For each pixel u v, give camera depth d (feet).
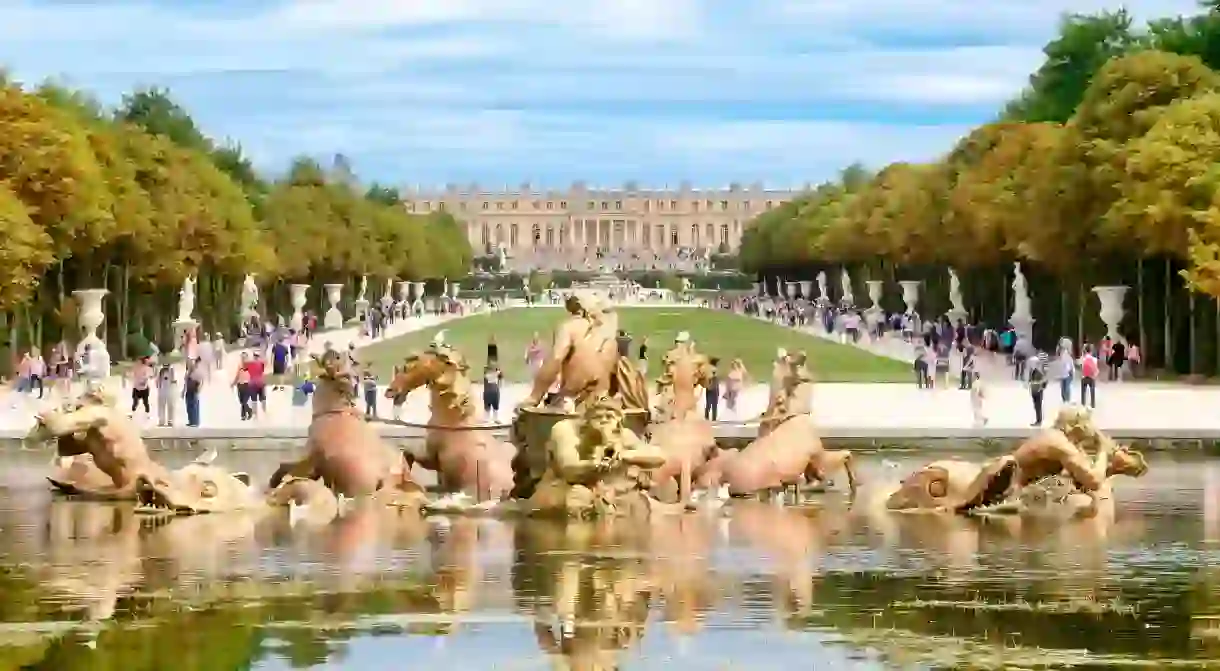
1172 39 631.97
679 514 180.24
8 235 383.65
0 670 108.88
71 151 427.74
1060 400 362.33
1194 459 251.60
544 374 183.11
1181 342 481.46
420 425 192.85
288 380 432.25
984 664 110.11
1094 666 109.50
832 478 213.25
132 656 112.88
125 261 515.09
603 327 184.14
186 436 278.67
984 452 264.11
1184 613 125.59
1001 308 643.86
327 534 164.86
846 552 154.20
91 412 188.34
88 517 177.78
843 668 109.29
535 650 114.32
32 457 256.32
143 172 547.49
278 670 109.29
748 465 194.59
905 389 400.88
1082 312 506.07
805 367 199.52
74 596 132.57
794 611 126.72
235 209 610.65
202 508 181.37
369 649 114.83
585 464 177.17
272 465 242.37
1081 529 169.58
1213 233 384.47
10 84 431.84
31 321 466.70
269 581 138.82
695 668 109.50
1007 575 141.69
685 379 196.65
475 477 190.08
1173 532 167.22
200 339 517.96
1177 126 433.07
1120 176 461.78
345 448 187.32
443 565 146.51
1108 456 190.80
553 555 151.84
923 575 141.90
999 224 577.84
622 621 123.34
